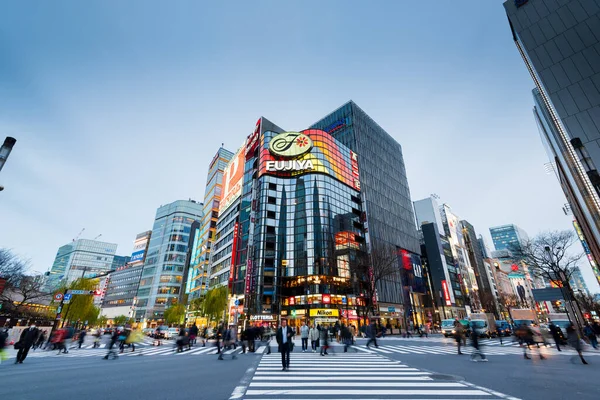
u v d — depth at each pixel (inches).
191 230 4338.1
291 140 2362.2
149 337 1882.4
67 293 1136.2
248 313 1845.5
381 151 3201.3
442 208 3794.3
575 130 957.8
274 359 560.7
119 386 309.9
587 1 1078.4
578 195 1284.4
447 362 509.4
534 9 1193.4
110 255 7244.1
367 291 2097.7
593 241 1428.4
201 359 579.8
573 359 507.2
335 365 470.6
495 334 1401.3
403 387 304.3
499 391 286.2
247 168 2571.4
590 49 1013.8
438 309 2913.4
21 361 519.2
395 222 2847.0
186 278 4050.2
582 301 2080.5
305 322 1809.8
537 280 6112.2
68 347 935.0
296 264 2023.9
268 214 2166.6
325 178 2293.3
